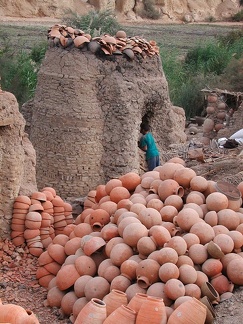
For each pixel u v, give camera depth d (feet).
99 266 26.12
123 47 45.75
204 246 25.52
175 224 27.14
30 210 30.96
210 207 27.96
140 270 24.17
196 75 107.86
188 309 21.63
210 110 63.36
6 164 30.19
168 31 183.52
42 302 26.94
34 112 47.06
